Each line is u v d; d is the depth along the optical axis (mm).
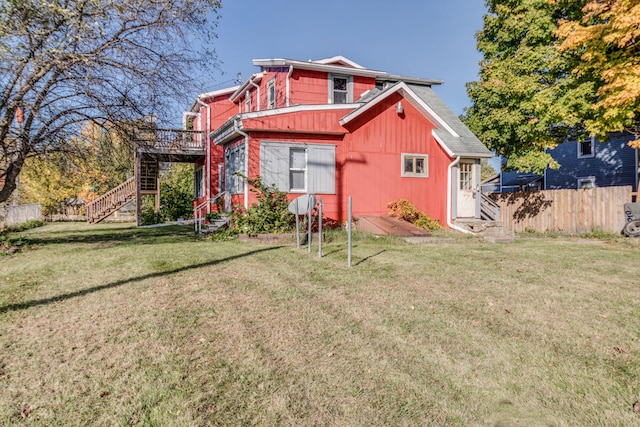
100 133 11023
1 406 2486
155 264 6832
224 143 14648
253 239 10375
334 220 12469
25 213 19109
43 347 3342
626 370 2963
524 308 4402
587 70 13094
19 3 8094
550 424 2350
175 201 23891
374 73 15812
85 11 8922
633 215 12039
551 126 16047
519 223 16438
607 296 4844
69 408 2477
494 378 2881
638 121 13664
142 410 2459
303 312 4246
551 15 14805
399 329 3781
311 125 12117
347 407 2508
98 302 4586
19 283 5543
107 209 21516
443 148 13469
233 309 4336
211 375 2885
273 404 2533
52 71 9203
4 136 9461
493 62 16062
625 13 10711
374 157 12789
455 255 7832
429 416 2426
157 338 3533
